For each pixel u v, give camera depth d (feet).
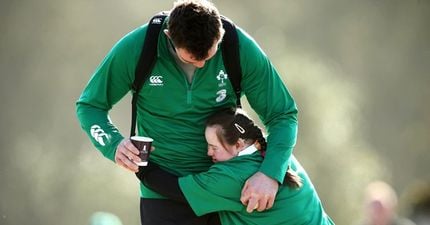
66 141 272.10
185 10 46.29
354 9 376.27
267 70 50.24
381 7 375.66
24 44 296.51
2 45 294.25
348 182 192.75
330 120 199.72
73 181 217.97
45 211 225.97
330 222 51.80
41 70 295.07
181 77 48.88
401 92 355.97
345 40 362.33
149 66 48.60
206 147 50.03
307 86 202.80
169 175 49.39
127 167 47.91
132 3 298.35
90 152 231.30
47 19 298.35
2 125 281.54
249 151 49.62
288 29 350.23
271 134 49.78
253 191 47.80
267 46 238.07
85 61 297.53
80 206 208.64
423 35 363.35
